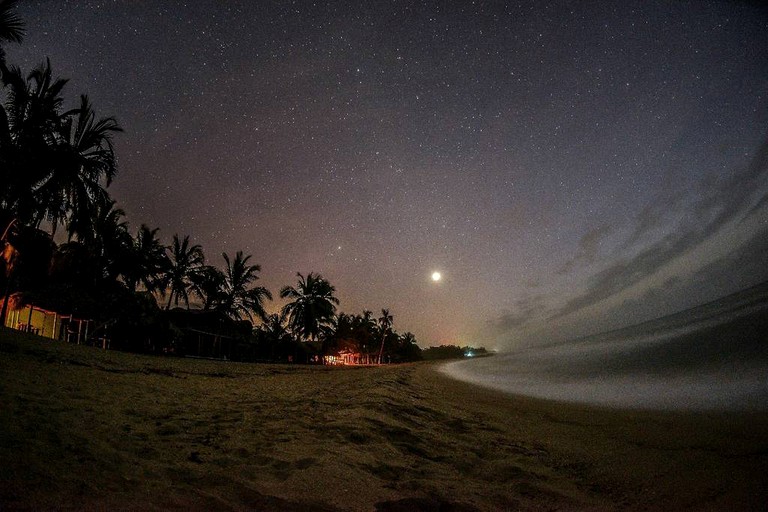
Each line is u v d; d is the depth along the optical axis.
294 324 55.78
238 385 10.13
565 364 16.83
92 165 19.92
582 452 4.74
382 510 3.00
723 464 3.81
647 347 15.73
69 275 25.56
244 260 43.06
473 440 5.31
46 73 18.80
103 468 3.05
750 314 15.60
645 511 3.15
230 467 3.49
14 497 2.37
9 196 17.69
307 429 5.00
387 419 5.90
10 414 4.02
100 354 13.31
